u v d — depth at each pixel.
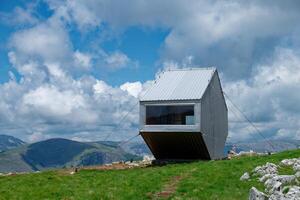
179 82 57.41
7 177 44.78
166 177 36.56
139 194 30.53
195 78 57.78
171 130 53.50
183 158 57.72
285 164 34.62
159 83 57.94
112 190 32.31
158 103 54.25
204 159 57.38
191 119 53.16
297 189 24.17
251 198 25.41
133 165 54.34
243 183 31.00
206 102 55.47
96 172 45.12
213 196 28.45
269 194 26.78
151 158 63.84
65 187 34.94
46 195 32.28
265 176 30.59
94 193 31.45
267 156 44.50
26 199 31.53
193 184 32.25
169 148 56.59
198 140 53.91
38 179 40.72
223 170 36.94
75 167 53.19
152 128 54.22
